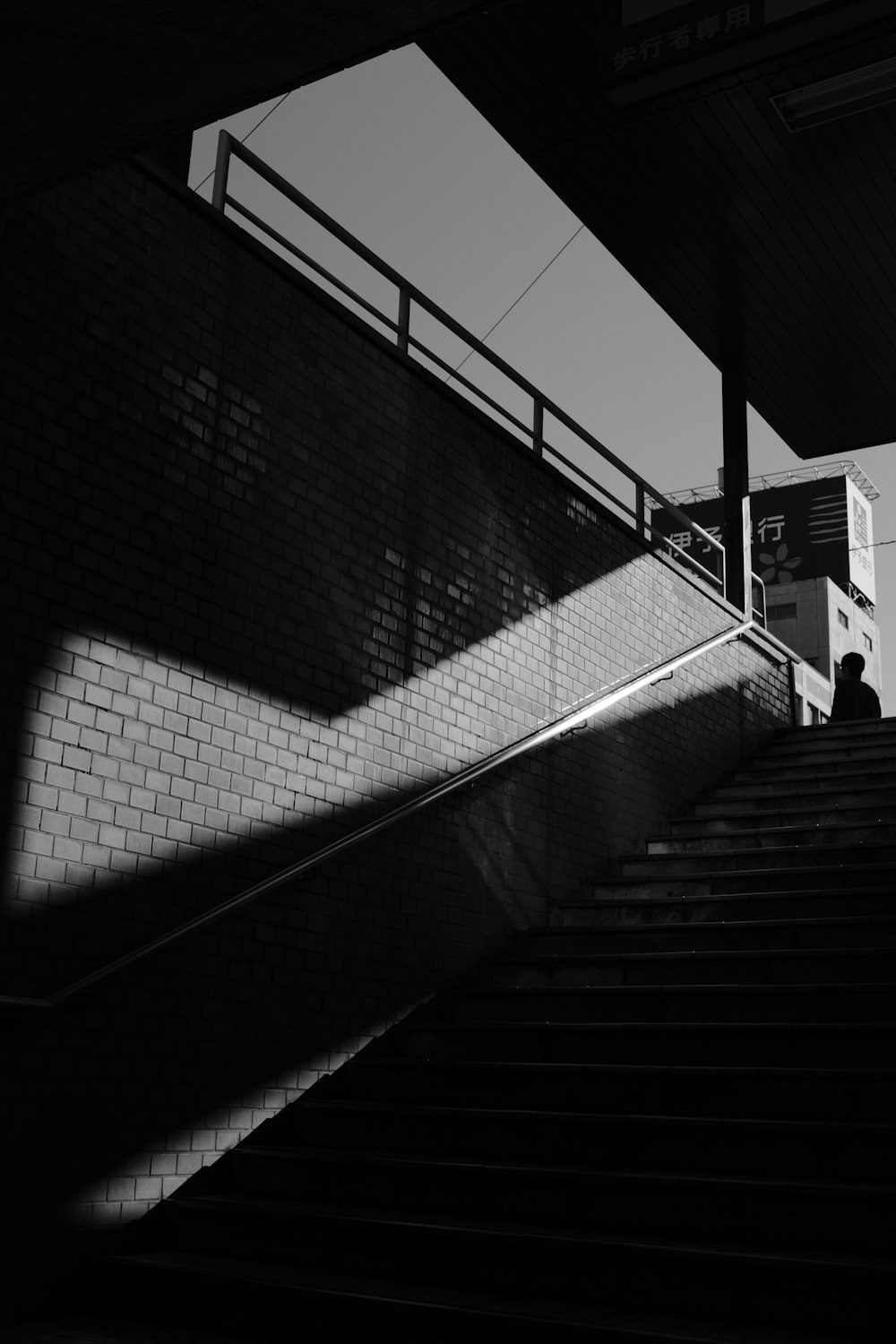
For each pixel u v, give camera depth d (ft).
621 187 25.77
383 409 19.58
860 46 21.44
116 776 14.20
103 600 14.34
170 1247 14.14
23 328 13.79
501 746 21.22
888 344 30.40
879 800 25.11
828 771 28.07
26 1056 12.84
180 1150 14.42
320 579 17.74
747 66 12.89
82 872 13.65
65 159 8.70
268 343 17.42
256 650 16.46
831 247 26.99
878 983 16.20
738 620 31.48
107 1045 13.67
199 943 14.98
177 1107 14.43
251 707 16.24
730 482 32.24
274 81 7.86
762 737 31.99
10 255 13.74
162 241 15.87
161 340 15.65
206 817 15.33
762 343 31.12
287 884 16.34
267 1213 13.65
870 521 145.79
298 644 17.17
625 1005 17.13
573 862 22.62
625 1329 10.78
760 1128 13.17
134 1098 13.92
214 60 7.63
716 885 21.38
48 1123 12.96
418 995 18.34
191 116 8.23
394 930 18.10
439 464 20.74
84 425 14.39
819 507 140.56
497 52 22.71
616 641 25.44
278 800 16.46
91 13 7.20
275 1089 15.75
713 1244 12.05
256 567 16.63
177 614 15.31
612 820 24.14
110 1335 12.15
